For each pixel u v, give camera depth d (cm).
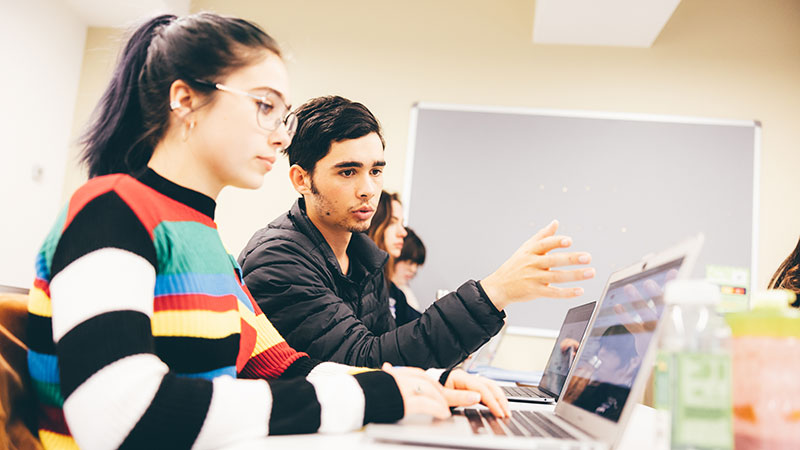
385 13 398
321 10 401
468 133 379
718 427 55
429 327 113
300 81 394
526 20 390
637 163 366
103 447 63
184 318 80
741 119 367
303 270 136
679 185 361
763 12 377
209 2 402
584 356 101
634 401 69
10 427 76
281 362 106
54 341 70
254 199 376
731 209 356
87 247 69
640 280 85
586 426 81
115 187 76
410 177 377
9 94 336
